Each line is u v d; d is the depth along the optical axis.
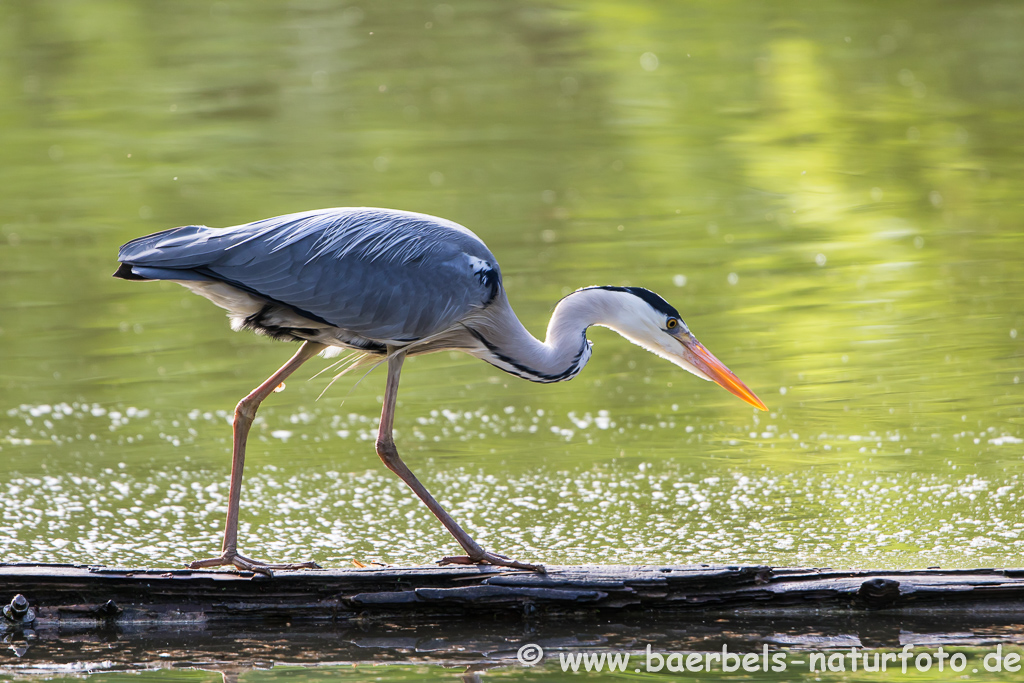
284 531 10.27
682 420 13.00
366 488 11.29
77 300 16.86
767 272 17.86
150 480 11.41
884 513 10.51
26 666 7.96
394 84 29.78
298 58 32.22
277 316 9.64
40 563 8.73
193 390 13.92
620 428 12.80
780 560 9.56
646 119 26.92
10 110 27.16
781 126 26.38
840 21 36.69
